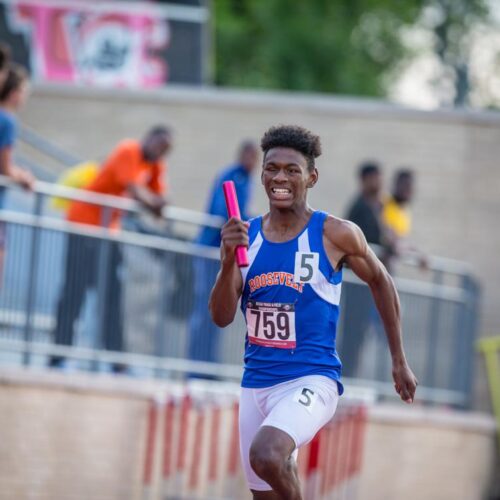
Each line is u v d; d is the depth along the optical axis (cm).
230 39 8725
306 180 1712
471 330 3862
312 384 1716
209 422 2853
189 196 4594
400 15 9488
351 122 4606
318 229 1717
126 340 2816
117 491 2744
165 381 2883
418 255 3588
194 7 4994
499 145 4588
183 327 2939
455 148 4591
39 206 2647
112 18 4969
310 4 8956
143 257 2844
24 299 2623
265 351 1741
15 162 3897
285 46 8738
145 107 4609
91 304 2744
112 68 4962
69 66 4947
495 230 4578
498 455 3816
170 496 2773
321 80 8831
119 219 2984
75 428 2677
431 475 3503
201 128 4609
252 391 1752
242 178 3155
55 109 4606
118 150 2953
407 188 3800
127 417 2756
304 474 2956
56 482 2652
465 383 3825
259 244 1722
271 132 1720
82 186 3209
